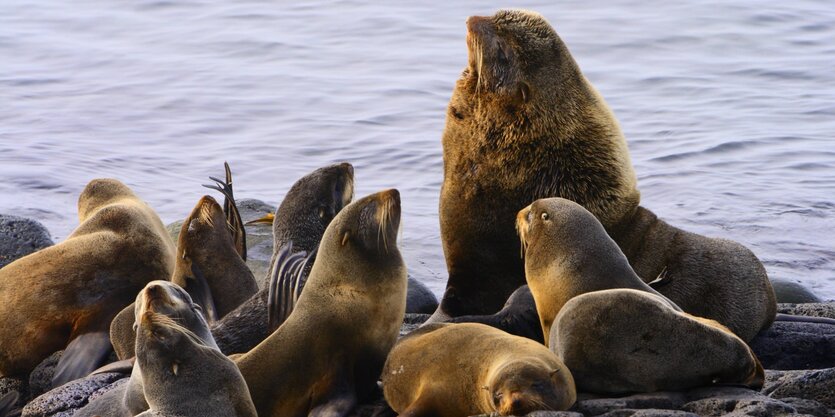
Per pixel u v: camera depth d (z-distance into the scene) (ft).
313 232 94.73
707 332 69.41
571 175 96.78
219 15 349.00
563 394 63.87
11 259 130.31
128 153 209.97
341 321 76.54
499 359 65.87
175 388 66.08
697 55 289.33
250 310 89.15
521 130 96.99
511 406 61.26
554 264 80.94
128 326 92.73
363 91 254.27
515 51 97.40
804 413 67.56
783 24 323.57
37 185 186.80
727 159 198.08
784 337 100.07
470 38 99.60
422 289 123.13
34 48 307.17
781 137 210.38
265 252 129.49
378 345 77.82
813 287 140.46
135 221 106.32
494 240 97.86
